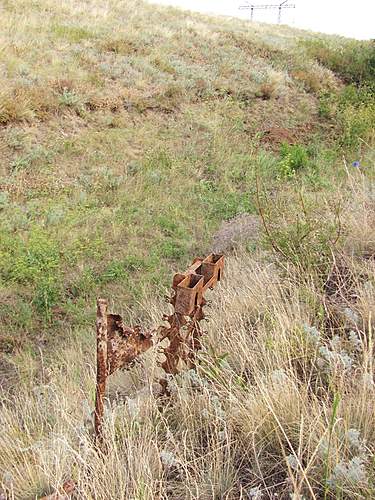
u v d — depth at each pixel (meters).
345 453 1.96
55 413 3.01
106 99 10.40
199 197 8.09
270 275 3.79
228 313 3.51
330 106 12.66
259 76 13.61
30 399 3.45
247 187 8.45
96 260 6.20
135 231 6.91
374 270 3.33
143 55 13.22
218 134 10.36
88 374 3.63
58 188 7.76
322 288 3.24
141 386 3.16
